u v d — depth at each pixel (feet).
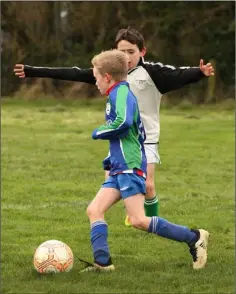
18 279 43.75
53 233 60.90
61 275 44.14
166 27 276.00
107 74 44.98
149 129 56.75
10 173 98.22
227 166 106.63
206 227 63.93
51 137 151.53
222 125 177.37
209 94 266.98
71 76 55.62
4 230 61.93
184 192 83.35
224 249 54.13
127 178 44.29
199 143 138.82
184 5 276.82
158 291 41.22
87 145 136.36
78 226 64.03
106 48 296.92
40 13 302.86
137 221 44.83
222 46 274.36
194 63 279.28
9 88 298.56
